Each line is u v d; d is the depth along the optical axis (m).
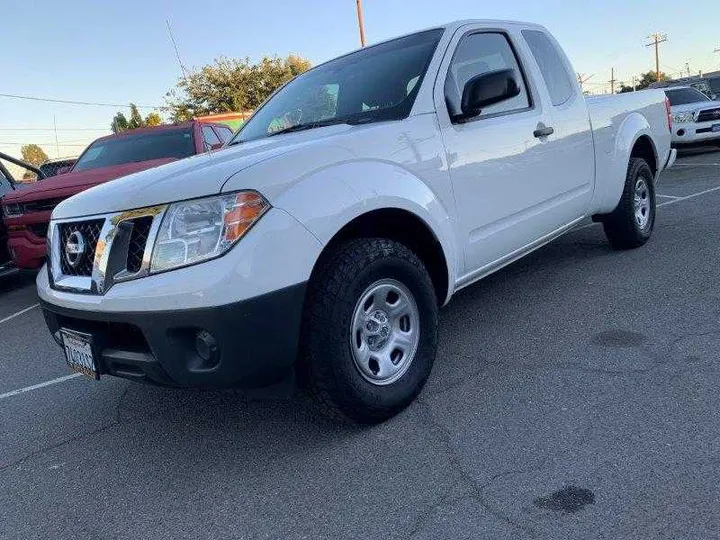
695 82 18.70
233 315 2.35
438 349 3.83
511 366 3.43
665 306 4.04
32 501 2.72
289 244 2.47
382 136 3.00
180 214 2.48
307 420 3.13
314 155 2.71
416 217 3.02
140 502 2.61
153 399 3.70
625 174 5.12
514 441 2.65
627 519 2.08
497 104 3.64
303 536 2.23
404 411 3.04
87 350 2.75
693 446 2.43
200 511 2.48
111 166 6.96
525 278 5.13
